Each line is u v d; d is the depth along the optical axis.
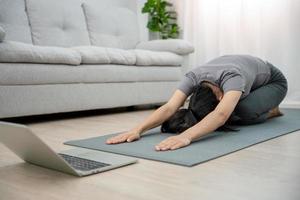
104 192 0.99
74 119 2.57
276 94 2.28
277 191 0.99
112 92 2.85
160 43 3.55
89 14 3.56
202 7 3.96
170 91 3.39
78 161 1.29
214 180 1.09
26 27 3.01
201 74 1.86
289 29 3.37
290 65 3.38
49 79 2.39
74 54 2.52
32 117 2.66
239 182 1.07
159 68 3.26
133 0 4.24
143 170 1.21
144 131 1.76
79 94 2.61
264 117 2.25
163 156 1.37
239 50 3.70
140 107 3.47
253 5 3.56
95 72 2.69
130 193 0.98
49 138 1.82
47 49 2.38
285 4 3.38
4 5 2.90
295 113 2.78
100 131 2.05
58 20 3.24
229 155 1.41
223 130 1.94
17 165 1.28
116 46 3.68
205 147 1.53
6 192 1.00
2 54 2.13
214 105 1.80
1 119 2.48
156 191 1.00
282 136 1.84
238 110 2.06
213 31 3.90
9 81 2.19
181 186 1.04
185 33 4.12
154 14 4.23
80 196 0.96
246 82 1.91
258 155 1.42
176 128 1.81
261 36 3.54
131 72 2.98
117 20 3.79
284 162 1.31
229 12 3.74
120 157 1.35
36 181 1.10
